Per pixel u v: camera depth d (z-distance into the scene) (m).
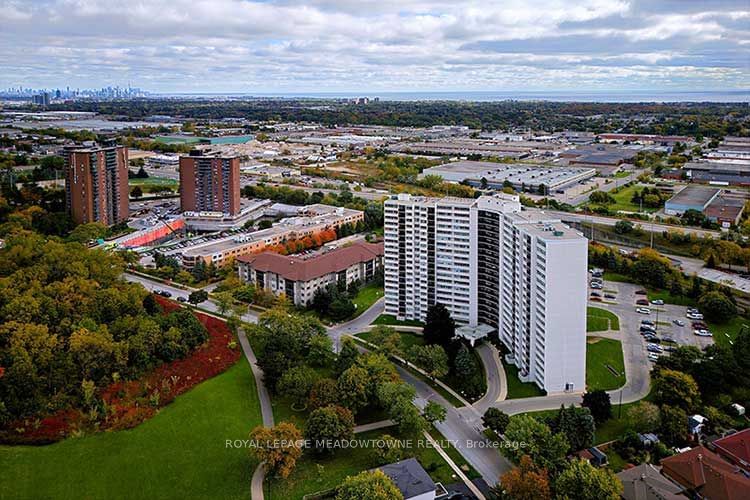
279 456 192.75
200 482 195.38
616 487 175.62
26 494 183.75
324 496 189.00
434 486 182.12
